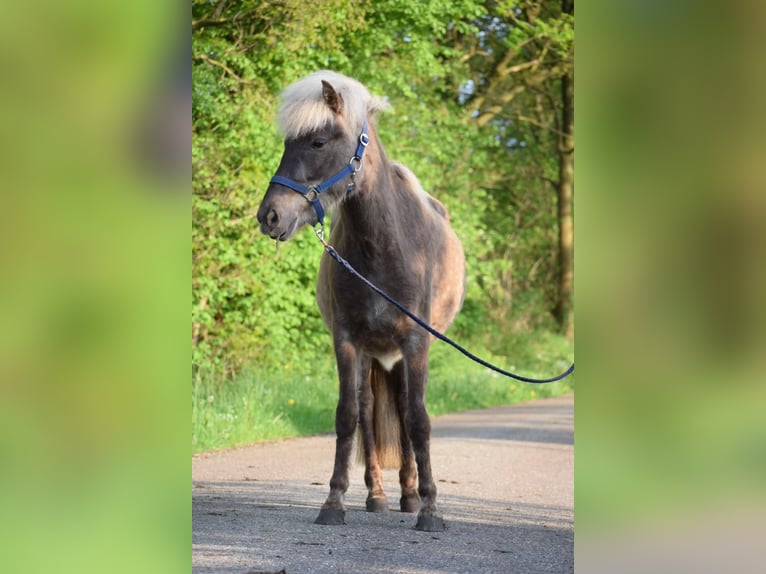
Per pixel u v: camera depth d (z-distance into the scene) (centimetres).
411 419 489
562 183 2178
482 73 2017
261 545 412
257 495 577
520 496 608
